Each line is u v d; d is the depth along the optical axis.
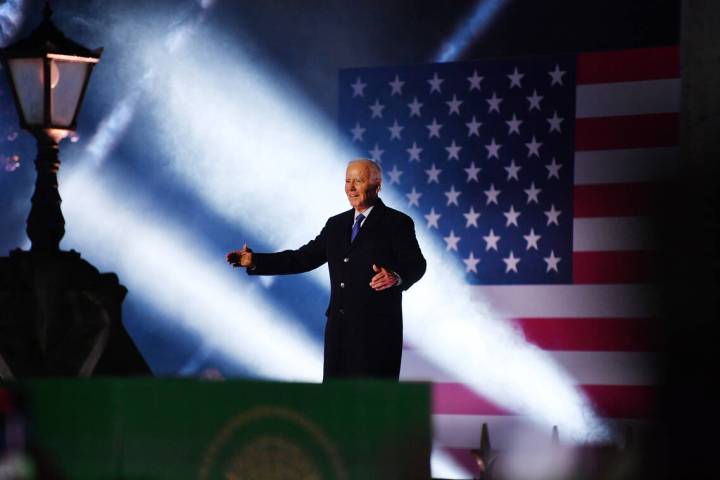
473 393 17.11
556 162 17.16
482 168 17.53
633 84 16.83
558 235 17.05
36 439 5.23
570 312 16.84
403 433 5.09
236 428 5.21
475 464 16.91
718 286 12.48
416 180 17.81
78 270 14.13
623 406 16.41
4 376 13.57
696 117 16.02
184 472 5.23
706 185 15.05
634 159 16.72
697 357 11.76
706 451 8.55
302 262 13.04
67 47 13.91
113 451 5.25
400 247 12.41
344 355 12.46
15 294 13.81
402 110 17.98
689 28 16.16
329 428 5.14
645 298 16.34
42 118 13.88
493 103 17.55
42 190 14.05
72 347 13.84
